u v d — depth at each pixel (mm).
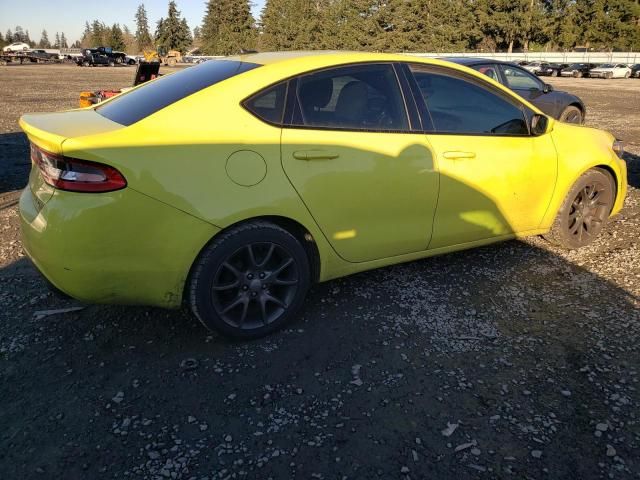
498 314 3281
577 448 2217
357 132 3057
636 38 56375
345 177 2990
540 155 3812
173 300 2721
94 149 2406
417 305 3381
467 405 2475
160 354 2854
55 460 2145
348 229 3104
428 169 3285
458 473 2100
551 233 4223
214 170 2631
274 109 2854
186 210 2570
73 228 2426
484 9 59438
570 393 2551
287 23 76438
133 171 2457
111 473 2090
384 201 3168
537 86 9656
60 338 2990
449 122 3438
